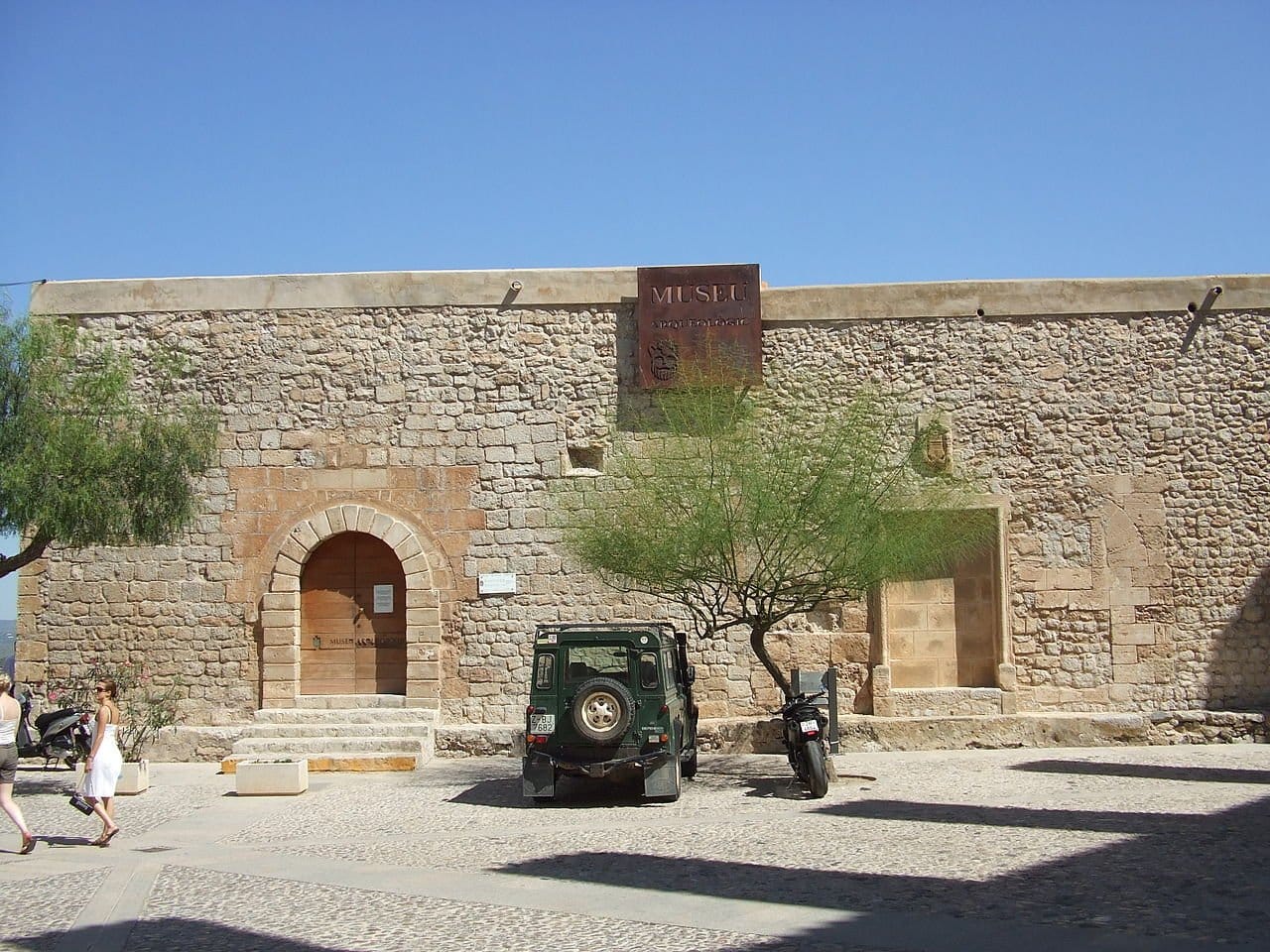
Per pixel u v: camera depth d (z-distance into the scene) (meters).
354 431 18.86
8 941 8.43
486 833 12.26
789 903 8.85
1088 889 9.09
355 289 19.03
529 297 19.00
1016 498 18.81
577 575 18.61
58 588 18.72
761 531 14.66
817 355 18.92
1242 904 8.55
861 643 18.61
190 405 17.61
